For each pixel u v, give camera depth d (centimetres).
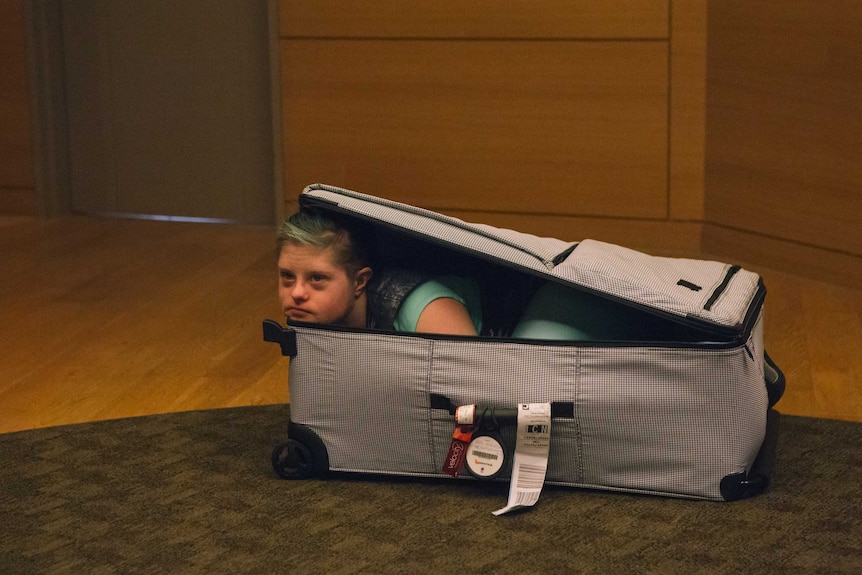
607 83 382
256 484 215
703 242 388
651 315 212
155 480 218
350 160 413
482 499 206
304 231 208
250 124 429
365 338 205
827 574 178
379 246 226
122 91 439
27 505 208
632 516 197
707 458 200
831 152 344
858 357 289
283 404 262
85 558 188
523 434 200
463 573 180
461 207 407
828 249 352
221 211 442
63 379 282
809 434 236
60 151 447
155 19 428
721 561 182
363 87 404
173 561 186
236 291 354
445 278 222
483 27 387
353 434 210
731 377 196
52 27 436
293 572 182
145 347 305
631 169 388
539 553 186
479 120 396
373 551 188
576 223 398
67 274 374
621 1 372
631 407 199
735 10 358
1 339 312
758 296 218
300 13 402
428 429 206
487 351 201
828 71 338
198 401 267
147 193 446
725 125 371
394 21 394
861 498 204
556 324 212
